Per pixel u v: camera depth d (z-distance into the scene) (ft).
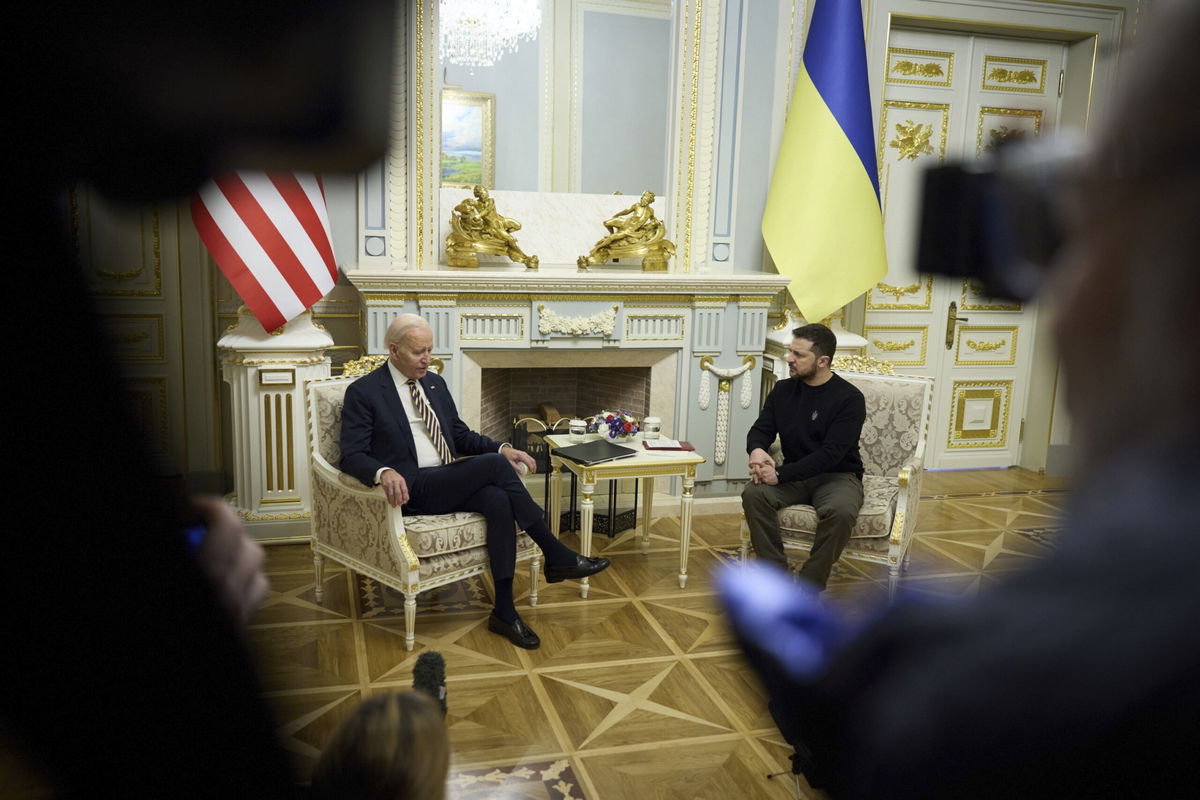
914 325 16.98
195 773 0.44
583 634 10.24
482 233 13.42
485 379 14.29
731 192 14.52
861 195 13.83
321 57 0.36
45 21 0.33
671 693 8.93
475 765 7.61
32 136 0.34
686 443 12.23
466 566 10.07
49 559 0.39
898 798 0.51
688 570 12.29
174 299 12.92
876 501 10.87
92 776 0.42
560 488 12.89
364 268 13.07
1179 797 0.46
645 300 13.76
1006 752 0.49
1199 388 0.43
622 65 14.70
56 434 0.39
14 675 0.41
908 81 15.76
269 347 11.93
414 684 5.51
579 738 8.08
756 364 14.53
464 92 14.16
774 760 7.77
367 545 9.98
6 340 0.37
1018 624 0.51
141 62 0.33
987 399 17.65
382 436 10.30
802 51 14.55
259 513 12.41
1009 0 15.37
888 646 0.55
